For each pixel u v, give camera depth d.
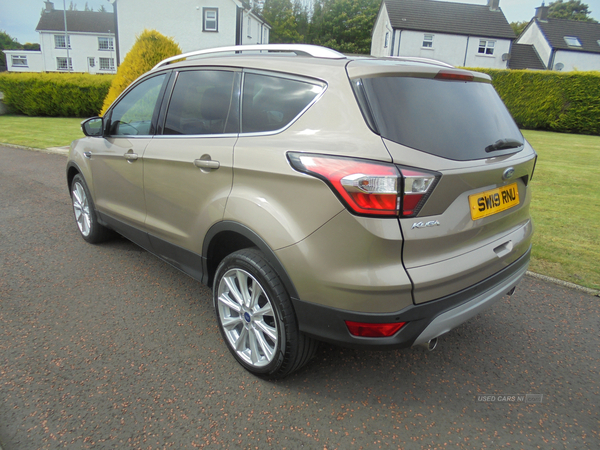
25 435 1.99
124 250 4.34
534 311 3.39
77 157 4.21
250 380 2.46
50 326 2.91
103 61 50.25
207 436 2.04
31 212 5.55
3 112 20.97
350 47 49.34
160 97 3.17
